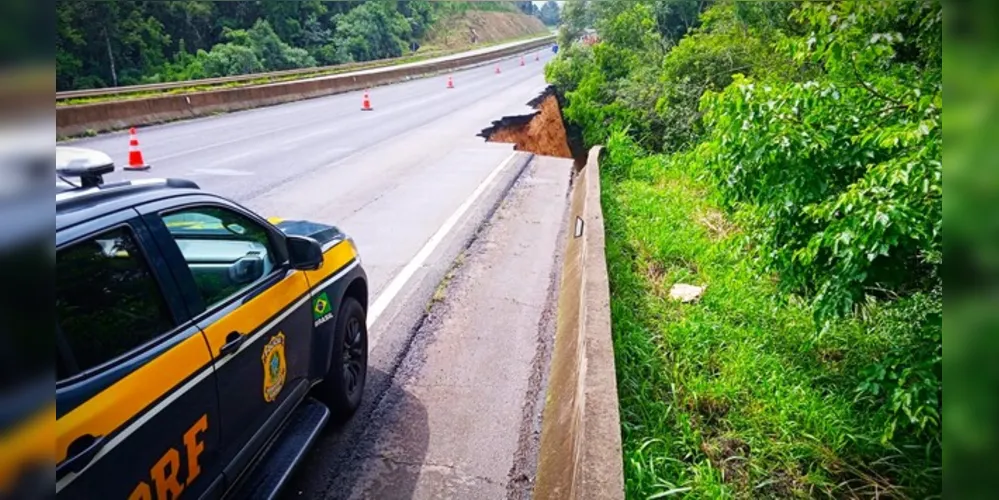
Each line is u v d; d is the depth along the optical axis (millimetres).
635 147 15266
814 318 3576
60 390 1736
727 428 3547
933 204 2834
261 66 48844
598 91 22984
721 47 14711
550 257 7156
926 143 2939
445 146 15484
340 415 3740
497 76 50062
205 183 10109
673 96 15836
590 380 3160
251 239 2979
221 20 53188
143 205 2332
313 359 3365
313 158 13133
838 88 3799
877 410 3607
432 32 94750
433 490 3158
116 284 2068
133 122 17562
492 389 4168
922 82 3359
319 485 3170
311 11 63312
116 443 1845
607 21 26438
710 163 4586
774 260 4152
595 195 8219
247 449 2623
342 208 9016
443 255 7016
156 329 2182
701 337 4547
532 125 22312
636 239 7262
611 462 2504
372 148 14844
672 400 3801
